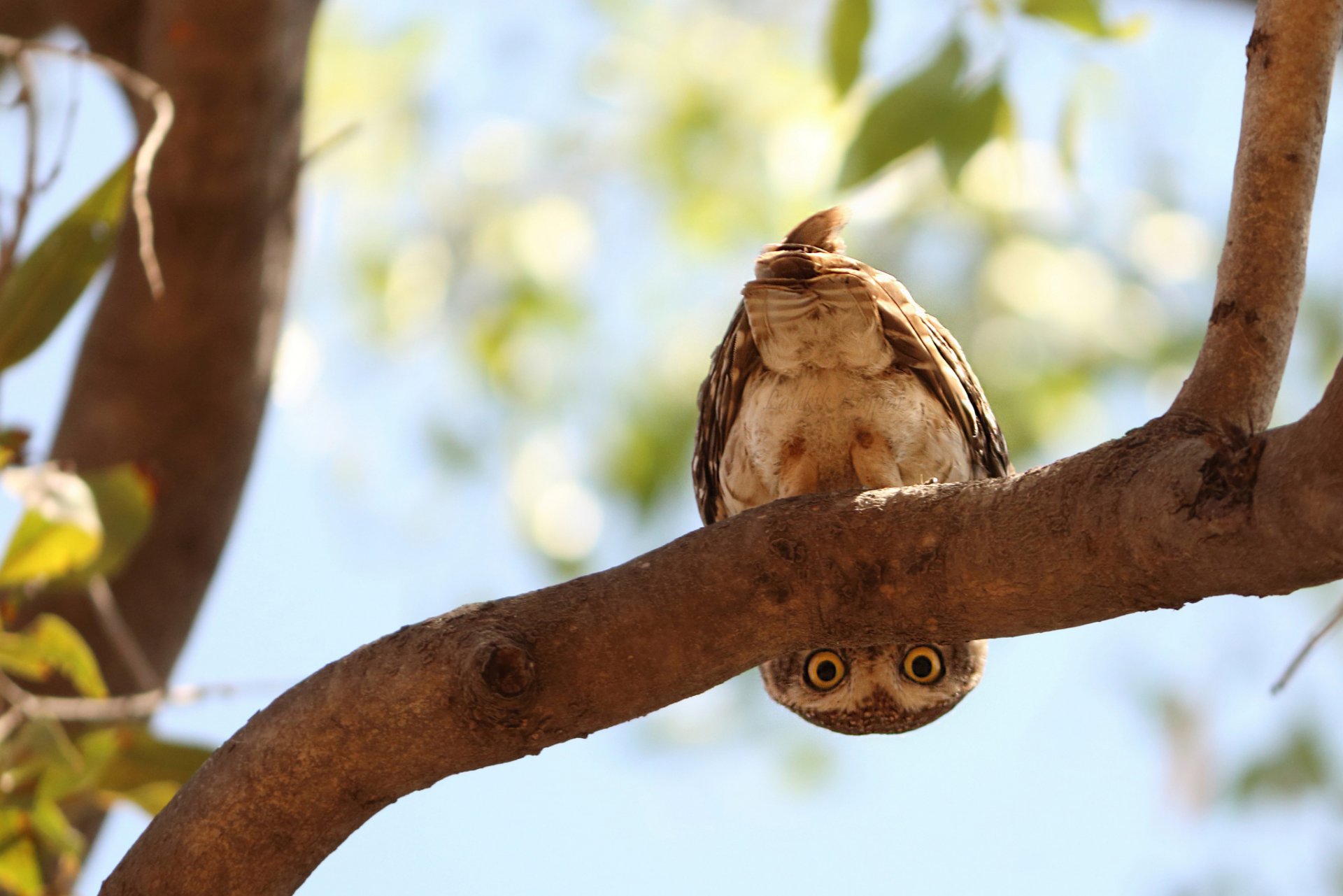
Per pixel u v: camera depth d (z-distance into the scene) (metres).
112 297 10.62
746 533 5.61
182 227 10.27
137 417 10.63
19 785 7.69
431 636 5.58
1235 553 4.80
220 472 10.90
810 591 5.52
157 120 7.45
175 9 9.70
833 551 5.49
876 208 13.52
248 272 10.49
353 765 5.67
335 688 5.66
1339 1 5.55
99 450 10.56
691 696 5.73
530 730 5.57
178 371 10.59
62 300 7.62
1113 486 5.12
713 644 5.57
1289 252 5.52
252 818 5.77
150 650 10.74
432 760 5.66
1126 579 5.11
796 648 5.70
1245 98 5.72
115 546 7.77
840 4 9.44
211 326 10.52
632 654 5.53
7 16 11.96
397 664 5.57
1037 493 5.29
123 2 11.36
